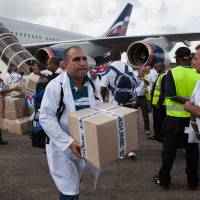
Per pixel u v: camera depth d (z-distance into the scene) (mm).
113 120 2256
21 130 7777
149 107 8180
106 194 4172
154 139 6840
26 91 7285
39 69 7203
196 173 4309
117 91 5496
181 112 4094
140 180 4699
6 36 15055
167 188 4320
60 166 2607
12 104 7844
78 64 2504
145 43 13531
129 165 5414
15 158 5801
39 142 3631
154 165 5426
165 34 15719
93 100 2652
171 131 4168
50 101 2480
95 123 2182
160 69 7926
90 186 4453
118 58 5652
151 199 4016
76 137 2389
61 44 15508
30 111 8039
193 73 4070
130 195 4141
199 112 2518
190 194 4195
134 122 2424
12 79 11336
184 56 4129
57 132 2445
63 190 2605
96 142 2184
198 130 2604
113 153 2277
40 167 5285
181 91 4051
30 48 16609
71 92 2541
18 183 4555
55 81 2541
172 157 4234
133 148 2434
